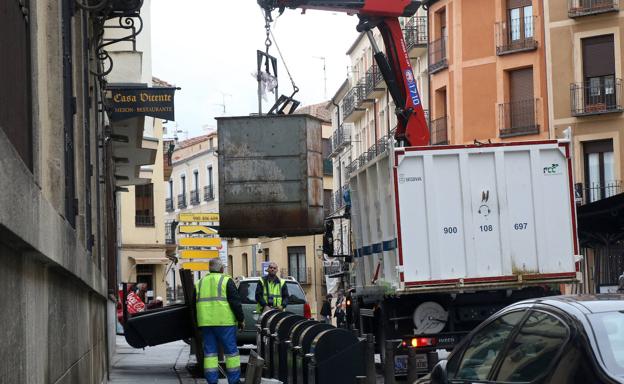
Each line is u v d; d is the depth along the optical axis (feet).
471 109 158.40
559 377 17.29
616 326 17.44
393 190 52.75
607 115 142.51
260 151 66.74
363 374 38.22
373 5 63.36
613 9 142.51
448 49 163.12
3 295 13.69
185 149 299.79
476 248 53.16
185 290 58.44
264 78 65.92
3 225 12.42
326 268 210.79
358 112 222.89
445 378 22.68
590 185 143.64
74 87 33.50
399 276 52.39
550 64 148.46
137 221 175.94
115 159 95.04
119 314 100.07
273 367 49.34
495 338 21.33
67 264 22.13
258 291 66.85
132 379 58.08
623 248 76.84
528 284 53.52
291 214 66.59
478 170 53.42
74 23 34.96
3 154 12.43
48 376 19.49
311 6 63.21
